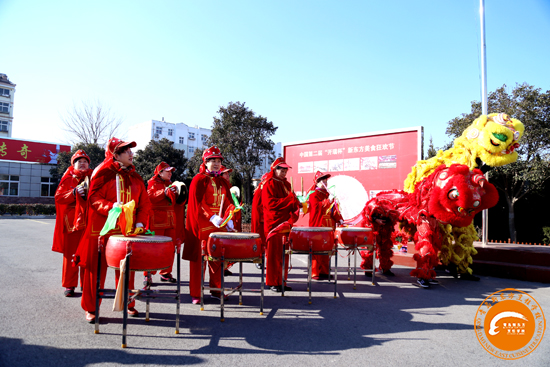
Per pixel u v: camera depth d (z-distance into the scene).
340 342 3.61
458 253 6.70
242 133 24.77
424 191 6.27
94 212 3.99
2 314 4.28
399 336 3.81
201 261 4.86
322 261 6.83
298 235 5.11
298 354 3.29
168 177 6.57
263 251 4.59
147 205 4.34
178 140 53.44
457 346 3.56
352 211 10.52
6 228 16.56
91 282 3.97
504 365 3.15
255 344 3.52
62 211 5.51
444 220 6.04
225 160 24.33
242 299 5.30
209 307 4.84
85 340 3.54
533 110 15.33
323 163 11.34
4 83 49.22
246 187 24.53
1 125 49.28
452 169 5.82
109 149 4.14
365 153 10.41
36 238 12.55
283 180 5.90
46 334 3.67
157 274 7.42
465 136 6.46
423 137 9.37
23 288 5.57
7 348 3.27
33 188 36.12
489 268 7.12
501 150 5.93
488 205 6.01
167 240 3.61
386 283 6.52
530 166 14.69
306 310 4.73
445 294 5.68
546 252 6.76
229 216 4.85
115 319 4.24
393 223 7.11
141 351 3.30
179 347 3.41
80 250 4.03
